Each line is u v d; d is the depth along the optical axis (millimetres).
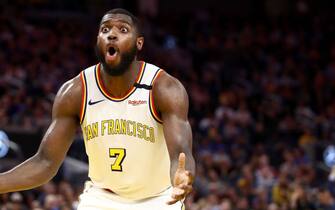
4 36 30047
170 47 36750
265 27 38875
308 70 34500
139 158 6637
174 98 6582
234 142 26234
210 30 38250
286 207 20266
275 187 21328
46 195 18453
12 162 19219
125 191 6734
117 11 6590
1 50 28969
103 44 6496
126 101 6629
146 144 6629
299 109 30719
